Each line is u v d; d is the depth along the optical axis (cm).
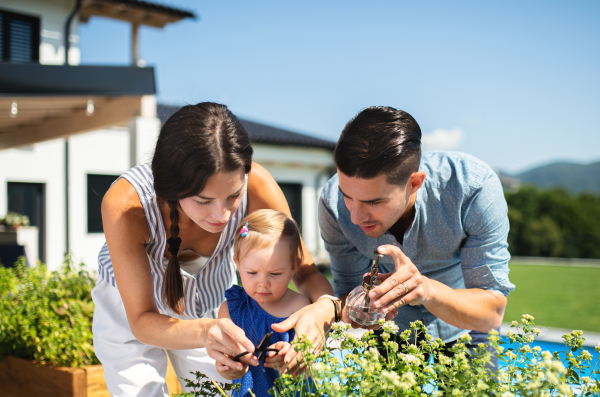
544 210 2452
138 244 150
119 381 168
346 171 131
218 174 125
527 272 1535
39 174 888
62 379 232
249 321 165
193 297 181
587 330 628
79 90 450
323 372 99
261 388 152
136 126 512
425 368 109
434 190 162
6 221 800
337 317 147
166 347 138
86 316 262
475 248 162
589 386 112
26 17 878
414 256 176
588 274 1458
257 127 1350
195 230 168
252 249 160
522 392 100
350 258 196
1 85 412
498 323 154
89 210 951
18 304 270
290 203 1256
